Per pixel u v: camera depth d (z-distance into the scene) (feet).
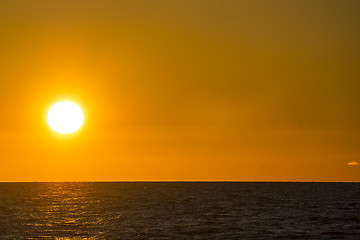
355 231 311.06
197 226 330.34
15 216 391.65
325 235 296.30
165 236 291.17
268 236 291.99
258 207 466.70
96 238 285.43
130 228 321.52
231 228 321.52
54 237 288.51
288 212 420.36
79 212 422.41
